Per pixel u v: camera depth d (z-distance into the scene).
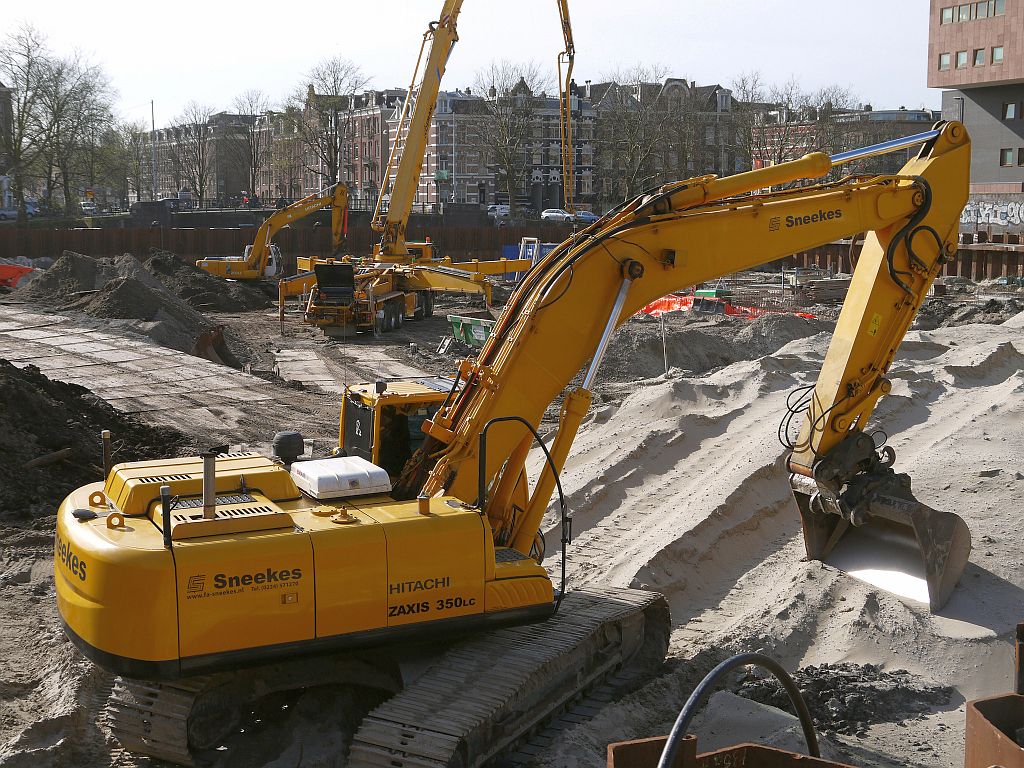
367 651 8.05
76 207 93.88
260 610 7.07
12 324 27.25
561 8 27.78
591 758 7.62
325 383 25.25
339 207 42.69
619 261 9.18
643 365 26.48
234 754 7.89
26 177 84.19
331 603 7.28
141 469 7.96
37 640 10.16
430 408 9.53
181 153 116.50
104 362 23.73
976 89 69.12
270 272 43.47
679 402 18.77
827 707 9.07
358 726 8.19
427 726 7.00
